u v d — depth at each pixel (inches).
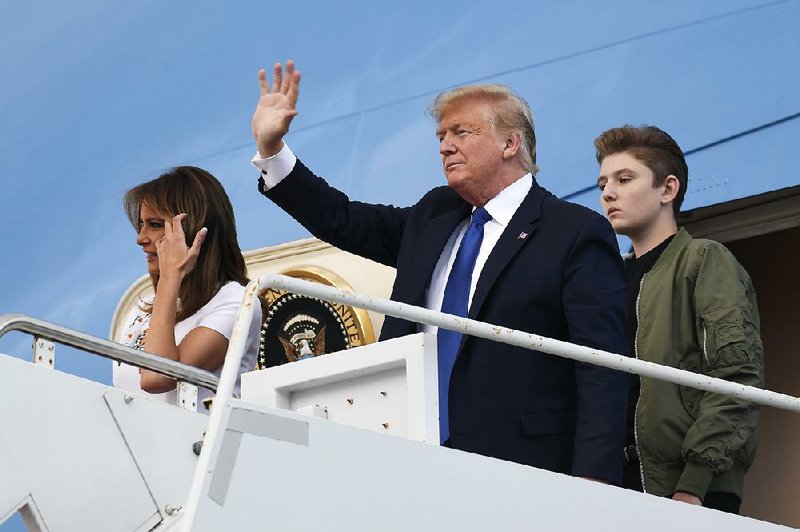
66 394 368.2
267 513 303.1
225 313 433.1
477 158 419.8
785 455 693.3
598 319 395.9
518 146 424.5
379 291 597.0
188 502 292.8
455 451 344.2
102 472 367.2
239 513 298.8
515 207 420.5
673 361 467.8
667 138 506.6
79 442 366.3
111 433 371.2
